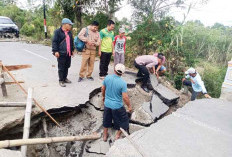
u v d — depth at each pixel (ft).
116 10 32.78
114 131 13.43
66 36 15.12
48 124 13.08
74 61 26.68
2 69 13.08
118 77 11.39
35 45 37.35
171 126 10.49
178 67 25.45
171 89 21.20
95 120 14.32
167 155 8.27
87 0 32.37
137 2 34.01
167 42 26.03
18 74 18.71
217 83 24.13
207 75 26.03
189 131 10.11
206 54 43.83
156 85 18.95
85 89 16.21
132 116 14.30
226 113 12.38
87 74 18.43
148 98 17.42
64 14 35.29
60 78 16.35
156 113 15.33
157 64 19.13
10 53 27.99
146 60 17.76
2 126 10.41
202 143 9.20
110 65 26.08
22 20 77.77
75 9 33.22
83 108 14.87
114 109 11.59
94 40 16.66
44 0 41.55
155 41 25.61
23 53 28.76
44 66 22.61
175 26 28.09
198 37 44.01
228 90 15.65
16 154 6.79
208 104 13.74
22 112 11.69
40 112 12.34
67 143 12.64
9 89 14.93
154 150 8.53
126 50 27.32
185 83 20.26
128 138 9.17
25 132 9.94
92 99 15.60
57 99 14.14
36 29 58.44
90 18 33.99
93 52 17.35
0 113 11.46
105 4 32.55
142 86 18.72
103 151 11.99
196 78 16.99
